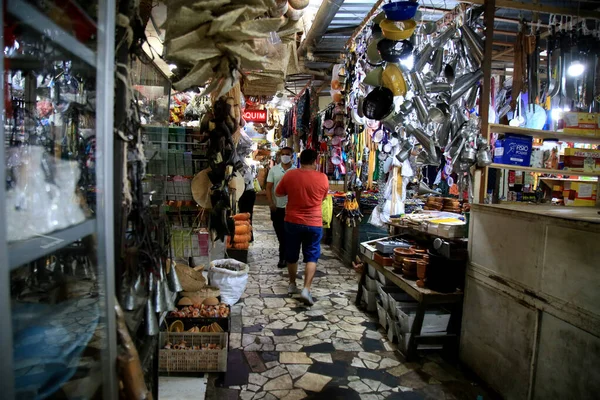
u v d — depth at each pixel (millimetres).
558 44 2939
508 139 2904
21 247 742
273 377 2473
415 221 3418
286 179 3771
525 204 3135
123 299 1266
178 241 2992
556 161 3934
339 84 4480
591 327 1740
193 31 1325
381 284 3488
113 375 998
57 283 1109
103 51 967
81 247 1120
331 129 5668
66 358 1013
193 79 1439
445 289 2709
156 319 1467
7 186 833
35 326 1045
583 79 2938
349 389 2375
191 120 4027
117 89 1127
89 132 1133
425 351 2893
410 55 2678
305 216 3701
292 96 9242
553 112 3178
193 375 2381
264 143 11422
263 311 3578
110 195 989
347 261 5352
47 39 944
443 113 2863
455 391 2387
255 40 1582
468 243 2684
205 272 3646
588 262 1770
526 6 2900
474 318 2584
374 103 2820
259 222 9336
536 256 2076
